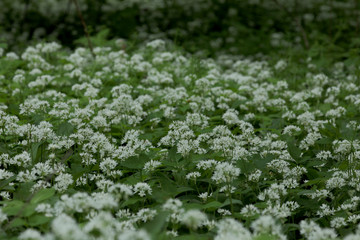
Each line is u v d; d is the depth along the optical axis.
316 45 11.40
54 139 5.49
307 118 6.68
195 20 17.56
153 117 6.93
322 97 9.27
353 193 4.89
